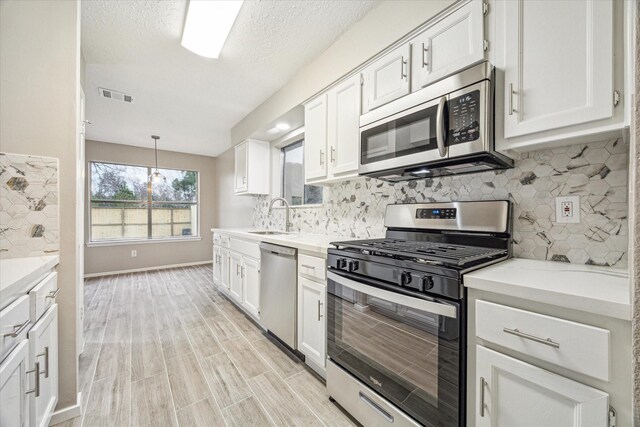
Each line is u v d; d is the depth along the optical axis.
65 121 1.37
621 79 0.85
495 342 0.86
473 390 0.92
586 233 1.12
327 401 1.50
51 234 1.33
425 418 1.04
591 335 0.69
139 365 1.85
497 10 1.13
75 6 1.39
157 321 2.62
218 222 5.66
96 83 2.56
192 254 5.48
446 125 1.23
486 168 1.38
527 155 1.28
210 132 4.11
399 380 1.14
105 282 4.10
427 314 1.04
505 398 0.84
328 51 2.03
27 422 0.93
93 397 1.52
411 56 1.45
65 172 1.37
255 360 1.92
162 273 4.71
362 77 1.75
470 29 1.20
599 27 0.89
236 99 2.93
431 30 1.35
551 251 1.21
